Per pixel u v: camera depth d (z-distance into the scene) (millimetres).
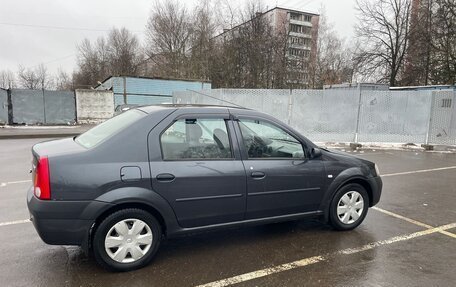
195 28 40469
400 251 4039
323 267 3623
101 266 3500
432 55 26312
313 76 38812
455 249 4121
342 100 13367
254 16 36438
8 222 4797
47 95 24391
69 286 3172
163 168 3461
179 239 4301
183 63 42281
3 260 3664
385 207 5750
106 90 26359
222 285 3244
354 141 13570
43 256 3771
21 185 6941
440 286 3266
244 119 4031
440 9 24406
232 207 3824
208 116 3826
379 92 13352
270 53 35781
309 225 4859
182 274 3428
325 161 4426
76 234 3215
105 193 3240
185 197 3564
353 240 4340
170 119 3643
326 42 43531
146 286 3193
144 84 28781
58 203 3139
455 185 7379
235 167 3805
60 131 19625
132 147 3408
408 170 8984
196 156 3682
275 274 3465
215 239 4324
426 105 13352
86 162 3232
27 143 14492
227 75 35656
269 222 4121
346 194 4598
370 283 3314
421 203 6008
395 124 13578
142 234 3492
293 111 13445
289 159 4188
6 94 23266
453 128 13289
